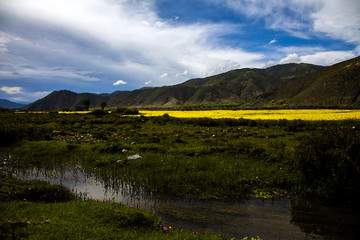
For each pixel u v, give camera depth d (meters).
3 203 6.88
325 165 9.38
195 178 10.56
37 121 32.56
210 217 7.34
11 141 18.98
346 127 10.91
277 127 26.09
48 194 8.44
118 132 24.95
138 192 9.38
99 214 6.39
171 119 34.97
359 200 8.03
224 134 22.44
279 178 10.32
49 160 14.16
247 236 6.26
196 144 17.91
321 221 7.17
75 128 28.25
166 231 5.97
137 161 13.32
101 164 13.19
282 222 7.09
